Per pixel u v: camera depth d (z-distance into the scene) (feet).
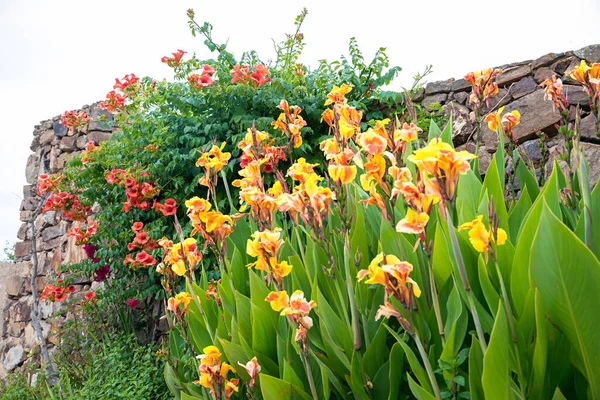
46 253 24.06
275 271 5.93
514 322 4.88
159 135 15.97
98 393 12.15
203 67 14.89
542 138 8.62
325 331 5.97
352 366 5.61
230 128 15.97
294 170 6.57
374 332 6.10
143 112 17.07
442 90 16.12
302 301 5.49
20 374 19.07
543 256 4.55
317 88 16.61
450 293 5.49
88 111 23.62
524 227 5.09
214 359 6.34
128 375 12.58
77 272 19.67
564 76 13.78
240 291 8.30
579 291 4.43
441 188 4.19
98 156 18.37
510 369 4.79
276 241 5.98
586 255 4.33
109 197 18.31
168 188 16.70
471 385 4.72
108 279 20.38
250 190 6.79
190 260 7.48
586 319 4.47
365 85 16.79
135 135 16.44
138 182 16.43
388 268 4.51
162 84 15.72
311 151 15.17
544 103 13.71
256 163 7.65
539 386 4.68
